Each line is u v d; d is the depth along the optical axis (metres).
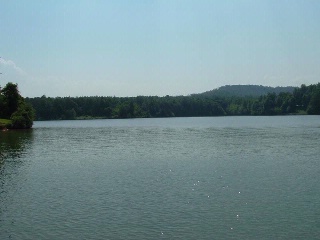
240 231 26.28
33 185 41.41
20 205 33.25
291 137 96.19
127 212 30.70
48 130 144.88
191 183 41.22
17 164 56.81
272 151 67.94
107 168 52.38
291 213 29.88
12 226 27.89
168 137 105.25
